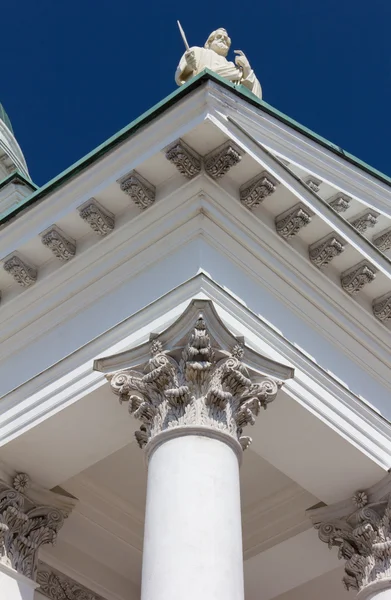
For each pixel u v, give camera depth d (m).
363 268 23.48
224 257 22.09
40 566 25.58
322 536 23.70
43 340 23.52
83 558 26.41
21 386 22.94
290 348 22.19
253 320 21.73
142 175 22.39
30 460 22.81
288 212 22.69
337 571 27.73
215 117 21.41
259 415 21.86
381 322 24.48
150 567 17.92
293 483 25.73
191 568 17.55
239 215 22.50
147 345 20.83
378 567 22.42
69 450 22.62
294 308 22.97
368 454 22.64
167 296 21.50
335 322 23.70
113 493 26.33
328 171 25.16
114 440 22.38
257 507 26.30
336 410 22.44
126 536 26.66
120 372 20.94
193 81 21.83
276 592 26.56
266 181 22.00
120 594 26.95
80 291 23.39
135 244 22.84
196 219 22.08
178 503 18.39
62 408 21.83
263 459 25.52
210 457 19.06
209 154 21.97
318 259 23.25
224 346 20.48
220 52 27.75
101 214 22.81
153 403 20.28
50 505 23.42
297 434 22.25
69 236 23.50
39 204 23.28
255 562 26.03
